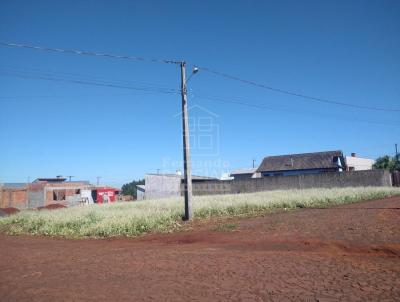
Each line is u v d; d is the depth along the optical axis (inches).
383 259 346.6
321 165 2228.1
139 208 932.0
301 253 385.4
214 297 252.2
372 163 2706.7
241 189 1713.8
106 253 438.6
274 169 2364.7
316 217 664.4
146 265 356.8
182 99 783.7
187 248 447.5
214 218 751.7
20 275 336.5
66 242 569.0
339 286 266.4
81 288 283.4
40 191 2014.0
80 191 2096.5
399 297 239.1
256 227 584.1
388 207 765.3
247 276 301.4
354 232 483.8
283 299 243.9
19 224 872.3
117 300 251.4
